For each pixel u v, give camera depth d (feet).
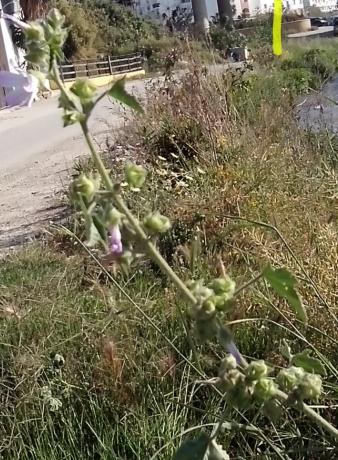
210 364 9.18
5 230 23.38
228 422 7.14
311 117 25.27
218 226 15.03
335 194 13.47
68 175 30.17
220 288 4.00
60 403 10.16
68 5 107.96
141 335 11.85
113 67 101.09
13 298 13.47
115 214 3.77
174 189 18.01
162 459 8.90
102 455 9.04
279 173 16.60
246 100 26.68
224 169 18.44
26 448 9.89
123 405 10.18
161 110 24.64
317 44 70.59
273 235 12.81
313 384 4.17
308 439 8.00
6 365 11.60
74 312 12.57
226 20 85.87
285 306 10.73
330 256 11.01
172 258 14.75
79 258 15.98
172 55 28.04
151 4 182.91
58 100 3.83
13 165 39.06
